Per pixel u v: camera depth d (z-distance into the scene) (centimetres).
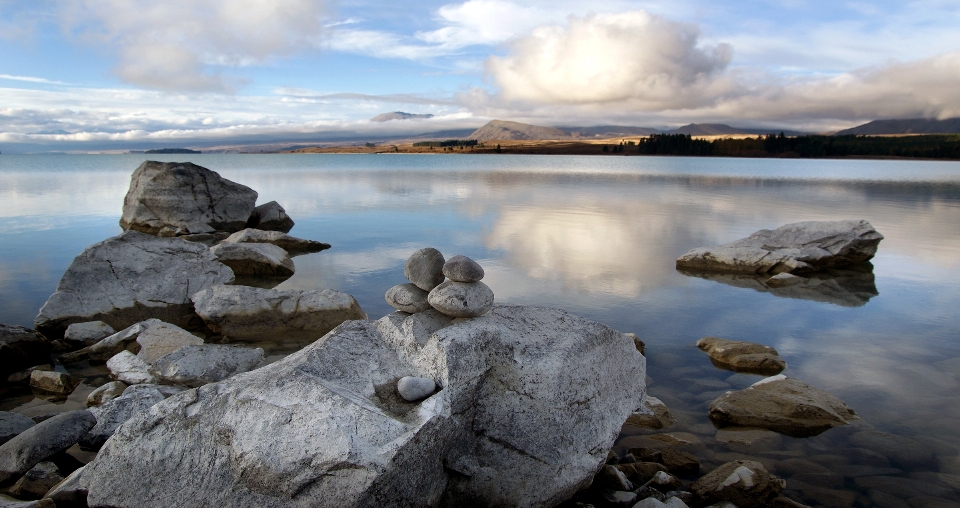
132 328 860
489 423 467
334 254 1631
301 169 7162
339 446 370
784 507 481
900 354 866
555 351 488
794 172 6931
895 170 7525
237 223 2295
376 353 477
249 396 407
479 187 4100
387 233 1981
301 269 1443
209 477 402
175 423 421
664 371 791
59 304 952
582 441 473
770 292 1240
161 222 2159
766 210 2728
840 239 1528
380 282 1299
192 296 1008
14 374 748
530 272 1364
